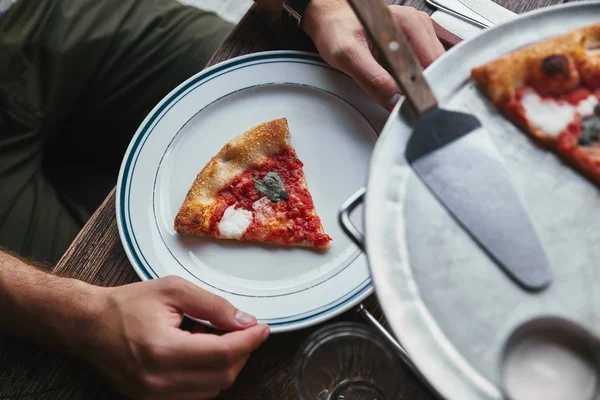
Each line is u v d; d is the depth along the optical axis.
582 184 0.53
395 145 0.53
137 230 0.70
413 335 0.49
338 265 0.68
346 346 0.65
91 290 0.66
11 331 0.67
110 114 0.97
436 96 0.55
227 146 0.74
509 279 0.50
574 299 0.50
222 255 0.70
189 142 0.75
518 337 0.49
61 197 0.96
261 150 0.74
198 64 0.96
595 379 0.48
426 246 0.51
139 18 0.97
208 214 0.71
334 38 0.75
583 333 0.49
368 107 0.74
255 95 0.76
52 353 0.66
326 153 0.74
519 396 0.48
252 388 0.65
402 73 0.52
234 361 0.62
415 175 0.52
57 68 0.94
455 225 0.51
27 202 0.91
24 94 0.93
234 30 0.80
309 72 0.76
